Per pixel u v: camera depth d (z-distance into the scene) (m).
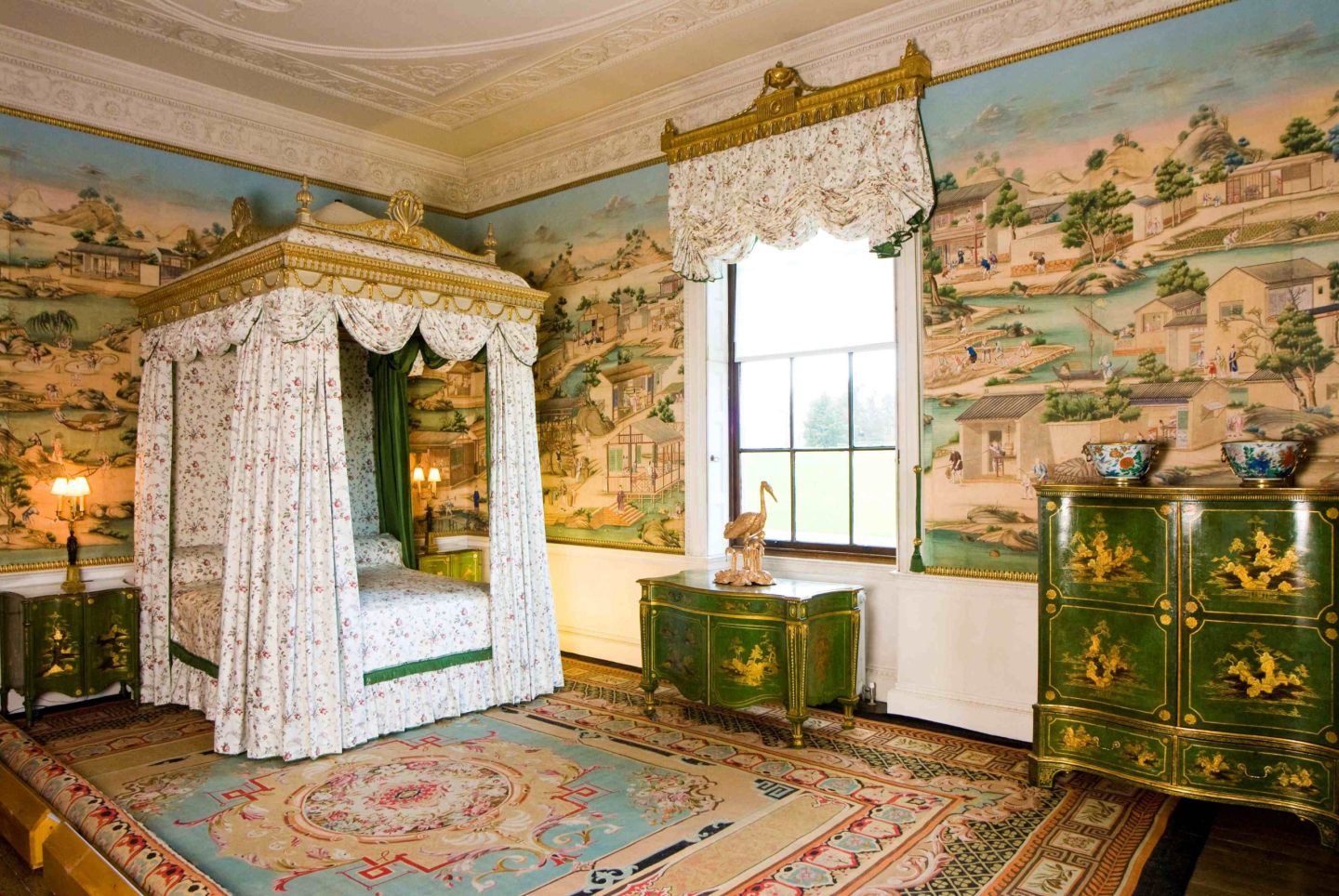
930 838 3.75
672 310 6.61
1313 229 4.13
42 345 5.86
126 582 6.15
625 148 6.93
